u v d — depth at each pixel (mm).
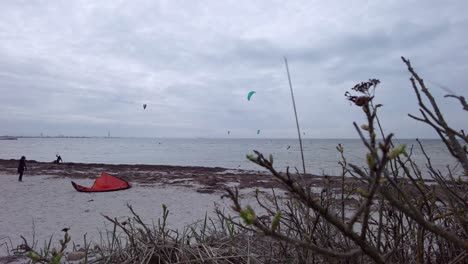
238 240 2838
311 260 1709
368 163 675
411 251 1714
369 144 692
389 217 1785
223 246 2785
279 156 51844
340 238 1713
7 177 20953
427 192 1622
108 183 16172
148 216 10031
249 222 707
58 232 8078
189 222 8969
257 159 761
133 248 2756
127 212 10695
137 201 12812
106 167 30844
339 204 1783
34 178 20828
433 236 1711
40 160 54031
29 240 7336
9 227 8609
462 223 1293
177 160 55656
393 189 1562
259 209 6699
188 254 2670
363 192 712
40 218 9750
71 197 13734
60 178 21078
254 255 2496
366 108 735
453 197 1362
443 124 1008
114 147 137125
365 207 718
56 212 10656
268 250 2533
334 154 59344
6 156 62938
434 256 1900
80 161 53250
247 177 21922
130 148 125438
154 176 23062
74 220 9461
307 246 729
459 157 961
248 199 10562
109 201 12789
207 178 20500
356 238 752
